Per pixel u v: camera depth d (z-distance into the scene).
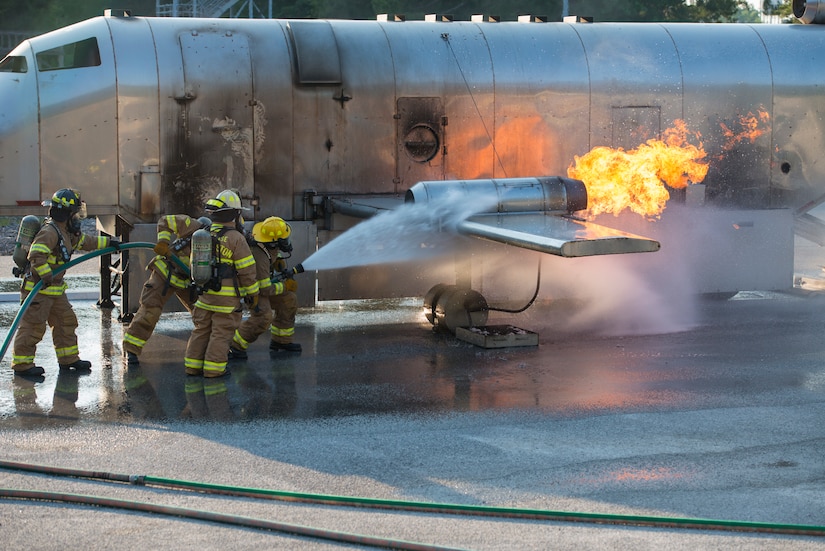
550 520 11.09
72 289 26.78
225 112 22.66
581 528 10.83
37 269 17.17
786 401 16.30
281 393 16.78
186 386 17.20
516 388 17.14
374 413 15.59
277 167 23.08
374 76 23.38
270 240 18.98
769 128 25.62
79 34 22.25
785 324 22.77
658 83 24.89
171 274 18.64
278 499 11.73
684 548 10.27
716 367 18.64
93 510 11.27
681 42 25.41
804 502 11.69
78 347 20.03
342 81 23.16
